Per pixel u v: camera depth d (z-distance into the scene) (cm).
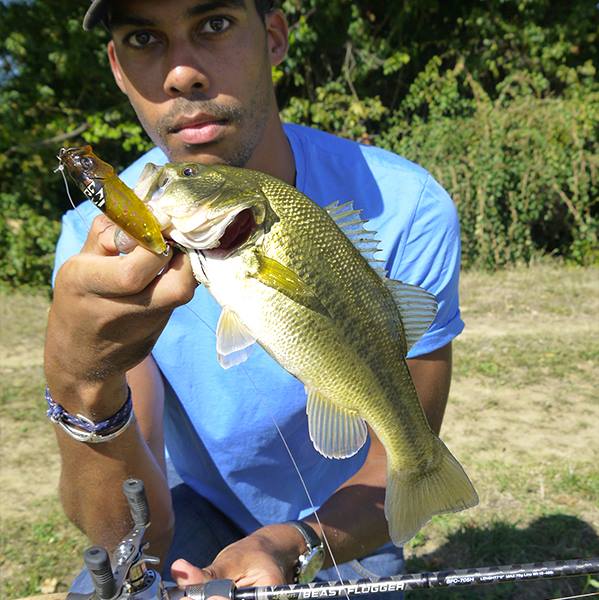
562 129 370
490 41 419
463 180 364
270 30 75
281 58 77
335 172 77
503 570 53
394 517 59
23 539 140
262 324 53
